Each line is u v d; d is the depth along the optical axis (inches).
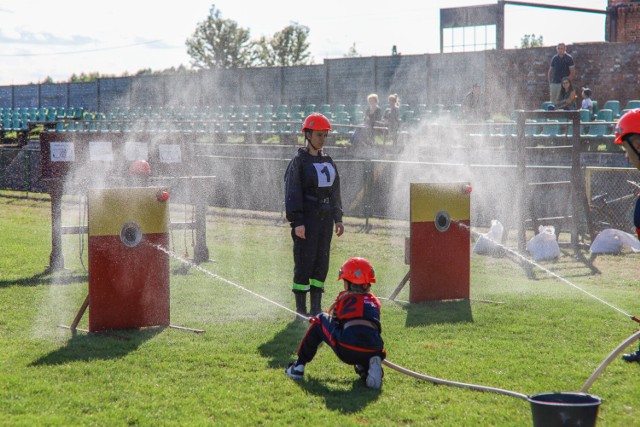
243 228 668.7
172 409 199.3
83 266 444.5
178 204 829.2
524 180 488.1
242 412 197.0
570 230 579.8
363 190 706.2
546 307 333.4
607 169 578.9
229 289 377.1
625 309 328.5
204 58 3024.1
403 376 230.1
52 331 287.4
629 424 191.5
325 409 200.1
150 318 291.1
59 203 438.3
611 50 1006.4
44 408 199.5
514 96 1095.0
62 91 1697.8
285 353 255.1
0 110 1614.2
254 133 1018.7
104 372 232.5
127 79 1576.0
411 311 325.4
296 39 3019.2
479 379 227.8
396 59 1224.2
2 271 427.8
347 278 217.0
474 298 356.2
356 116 989.8
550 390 217.2
